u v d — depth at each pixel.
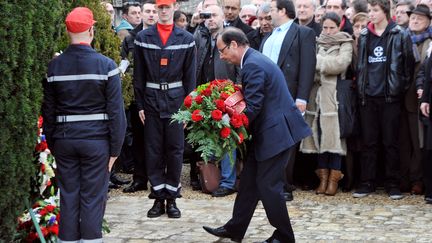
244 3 16.23
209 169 10.25
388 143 9.95
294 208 9.40
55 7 6.09
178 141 8.84
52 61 6.39
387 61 9.86
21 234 6.59
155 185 8.91
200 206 9.57
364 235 8.02
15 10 5.33
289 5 9.80
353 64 10.28
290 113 7.19
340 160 10.15
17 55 5.43
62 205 6.38
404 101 10.14
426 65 9.63
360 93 10.02
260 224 8.57
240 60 7.29
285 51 9.70
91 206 6.38
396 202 9.72
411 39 9.91
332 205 9.57
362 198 9.97
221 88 7.03
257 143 7.18
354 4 10.77
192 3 16.08
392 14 12.77
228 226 7.56
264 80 7.08
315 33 9.95
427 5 10.70
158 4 8.82
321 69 10.08
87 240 6.34
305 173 10.77
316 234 8.06
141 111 9.00
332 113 10.03
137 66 9.00
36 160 6.49
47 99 6.41
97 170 6.41
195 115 6.83
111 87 6.40
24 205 6.11
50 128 6.45
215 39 10.50
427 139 9.45
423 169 9.69
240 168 10.48
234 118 6.82
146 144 8.92
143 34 8.94
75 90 6.35
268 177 7.16
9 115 5.43
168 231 8.25
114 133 6.45
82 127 6.36
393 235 8.02
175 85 8.87
